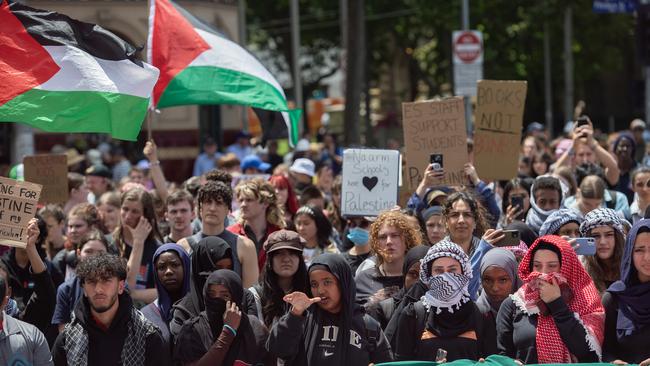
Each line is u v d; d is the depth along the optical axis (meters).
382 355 7.37
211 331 7.41
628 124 53.97
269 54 51.00
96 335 7.16
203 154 24.42
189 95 11.45
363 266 9.03
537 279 7.12
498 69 41.09
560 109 50.81
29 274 9.65
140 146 28.75
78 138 27.64
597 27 42.97
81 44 9.02
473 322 7.35
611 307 7.36
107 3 27.23
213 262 7.99
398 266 8.83
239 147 24.89
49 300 8.70
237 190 10.37
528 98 45.72
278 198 10.93
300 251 8.04
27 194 7.91
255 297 8.09
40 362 7.12
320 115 49.00
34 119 8.79
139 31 27.75
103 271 7.05
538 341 7.16
